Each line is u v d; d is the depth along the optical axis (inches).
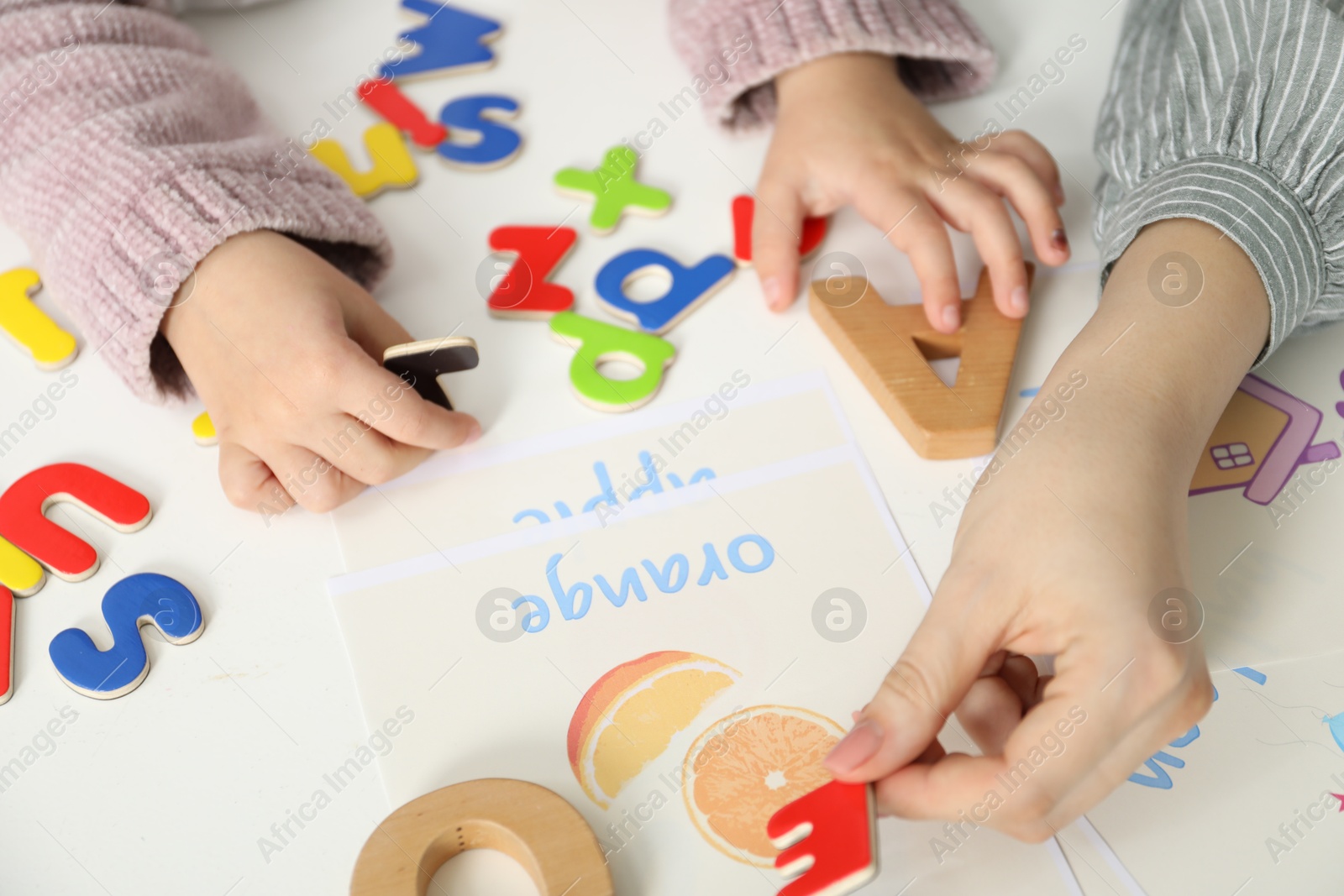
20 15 28.5
